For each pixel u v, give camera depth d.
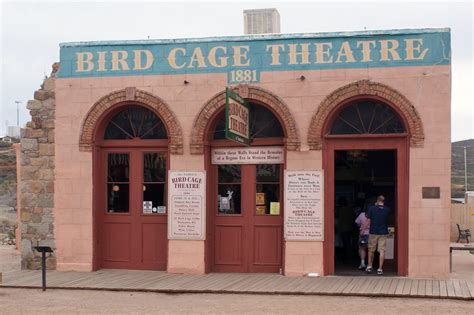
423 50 14.04
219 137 15.37
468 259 18.44
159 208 15.52
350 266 15.95
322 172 14.41
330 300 11.97
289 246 14.55
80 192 15.52
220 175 15.37
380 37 14.23
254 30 17.39
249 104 14.93
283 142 14.81
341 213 17.11
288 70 14.62
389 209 15.59
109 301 12.15
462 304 11.53
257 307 11.35
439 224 13.91
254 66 14.79
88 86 15.54
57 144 15.64
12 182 45.03
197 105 15.04
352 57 14.33
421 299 11.98
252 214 15.12
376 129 14.44
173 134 15.09
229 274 14.89
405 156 14.18
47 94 15.73
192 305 11.64
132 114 15.71
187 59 15.11
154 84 15.23
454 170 63.47
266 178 15.11
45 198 15.68
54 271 15.46
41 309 11.40
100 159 15.73
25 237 15.77
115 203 15.77
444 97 13.91
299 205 14.52
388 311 10.89
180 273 15.01
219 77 14.95
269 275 14.66
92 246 15.45
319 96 14.45
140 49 15.33
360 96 14.27
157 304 11.80
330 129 14.60
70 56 15.66
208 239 15.06
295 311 10.94
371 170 17.28
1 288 13.60
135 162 15.61
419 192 13.98
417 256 14.02
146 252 15.55
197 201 15.01
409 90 14.05
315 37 14.52
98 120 15.48
